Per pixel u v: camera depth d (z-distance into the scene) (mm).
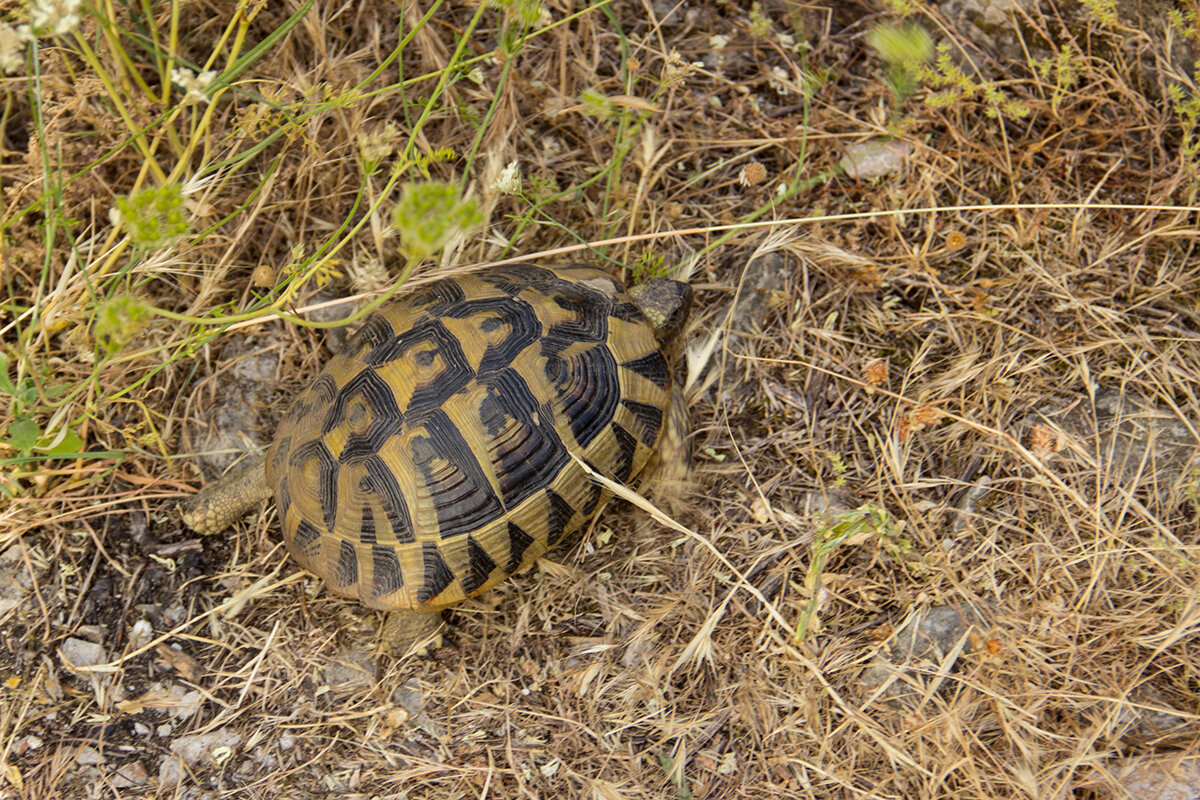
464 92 2781
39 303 2107
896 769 2082
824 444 2510
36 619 2236
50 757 2125
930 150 2697
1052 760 2051
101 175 2490
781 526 2404
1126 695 2053
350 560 2100
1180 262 2572
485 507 2094
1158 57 2572
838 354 2609
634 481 2381
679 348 2631
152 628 2291
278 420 2588
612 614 2346
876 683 2195
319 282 2215
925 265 2633
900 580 2305
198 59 2693
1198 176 2482
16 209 2439
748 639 2283
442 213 1146
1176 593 2131
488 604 2375
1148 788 1972
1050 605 2186
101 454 2166
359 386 2158
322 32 2549
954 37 2770
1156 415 2363
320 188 2721
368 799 2150
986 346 2537
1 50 1729
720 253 2764
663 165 2758
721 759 2176
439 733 2229
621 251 2742
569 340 2209
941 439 2459
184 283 2555
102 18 1873
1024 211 2672
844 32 2971
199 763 2174
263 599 2371
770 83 2916
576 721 2227
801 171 2576
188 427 2549
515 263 2473
